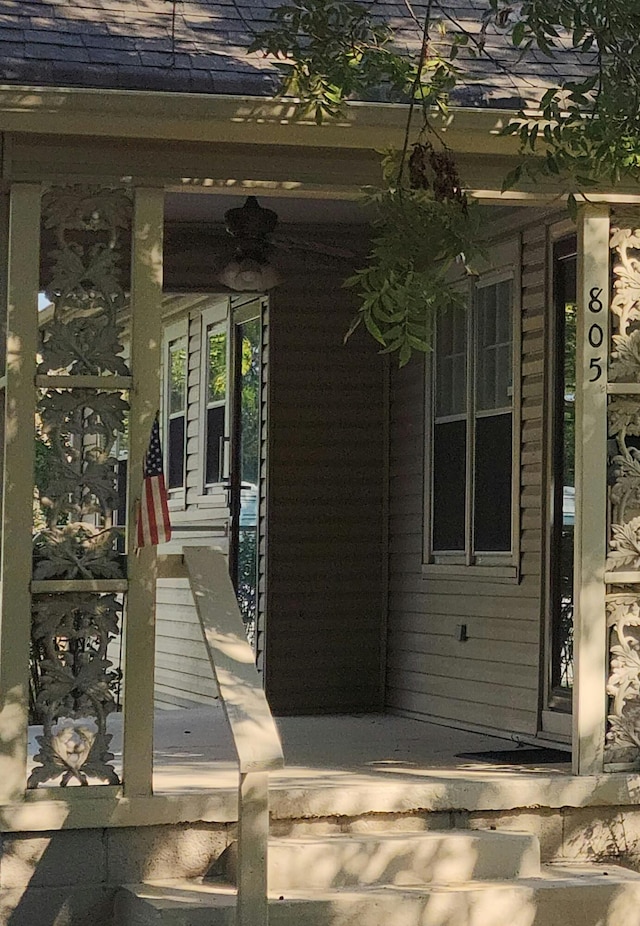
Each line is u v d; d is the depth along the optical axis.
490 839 7.60
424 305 6.68
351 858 7.37
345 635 11.93
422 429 11.49
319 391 12.00
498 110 7.66
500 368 10.40
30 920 7.20
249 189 7.70
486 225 10.45
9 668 7.22
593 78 6.84
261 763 6.62
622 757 8.14
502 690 10.13
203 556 7.73
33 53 7.34
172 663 14.89
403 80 7.01
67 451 7.40
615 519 8.25
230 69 7.53
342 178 7.83
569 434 9.62
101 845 7.32
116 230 7.52
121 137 7.42
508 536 10.20
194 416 14.34
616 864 8.05
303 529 11.90
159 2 8.09
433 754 9.15
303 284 12.01
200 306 14.19
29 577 7.27
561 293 9.73
